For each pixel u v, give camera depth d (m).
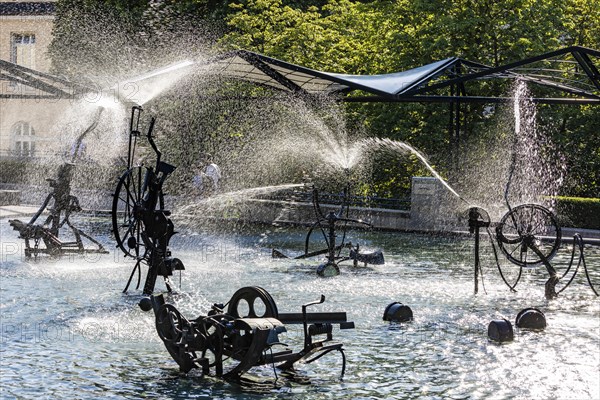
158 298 11.59
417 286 18.75
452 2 37.88
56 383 10.70
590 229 32.53
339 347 11.28
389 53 39.06
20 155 68.19
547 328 14.46
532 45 36.66
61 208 22.33
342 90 32.44
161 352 12.33
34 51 73.44
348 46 40.34
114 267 20.67
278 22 40.53
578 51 26.47
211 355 12.27
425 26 37.56
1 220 33.53
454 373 11.45
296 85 31.38
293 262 22.58
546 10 37.12
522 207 18.09
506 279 20.17
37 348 12.48
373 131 37.78
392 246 27.19
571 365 11.90
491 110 39.91
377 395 10.41
